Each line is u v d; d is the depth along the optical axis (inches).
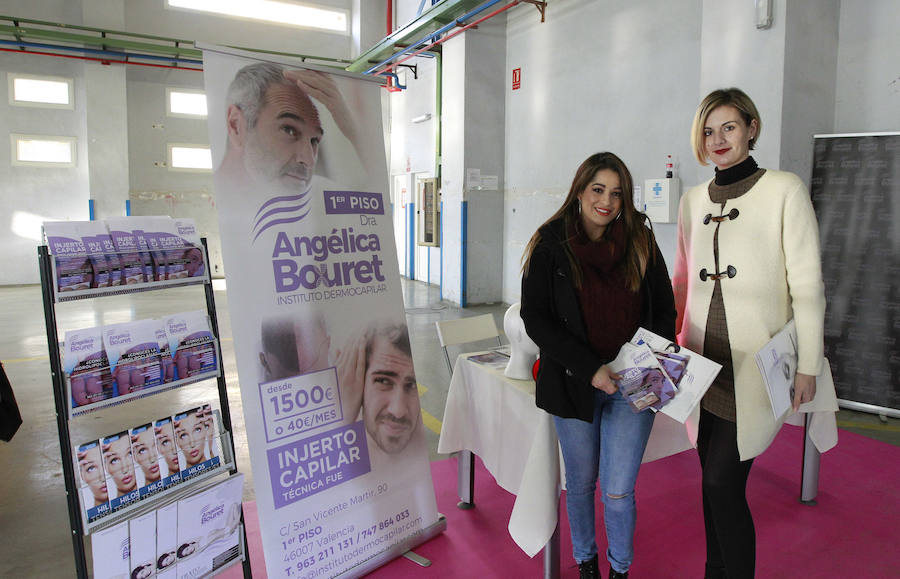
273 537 68.6
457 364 91.4
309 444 72.4
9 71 365.4
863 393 141.2
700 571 79.0
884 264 136.0
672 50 196.9
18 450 125.9
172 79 406.0
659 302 66.5
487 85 290.5
